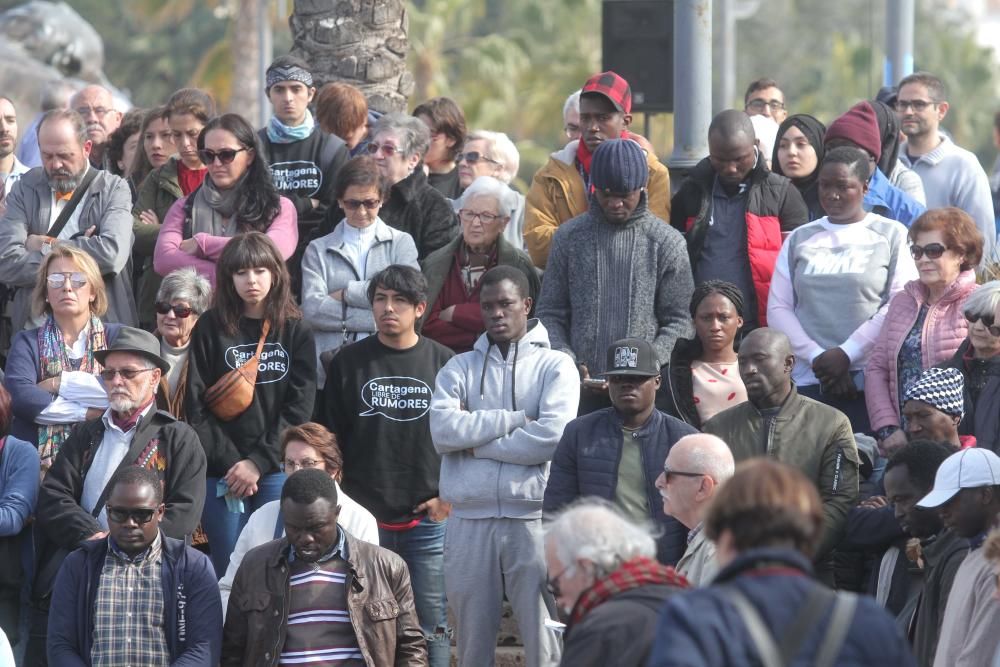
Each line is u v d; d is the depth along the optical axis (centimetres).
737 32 14975
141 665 2088
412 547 2472
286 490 2072
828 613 1149
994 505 1816
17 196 2714
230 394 2431
